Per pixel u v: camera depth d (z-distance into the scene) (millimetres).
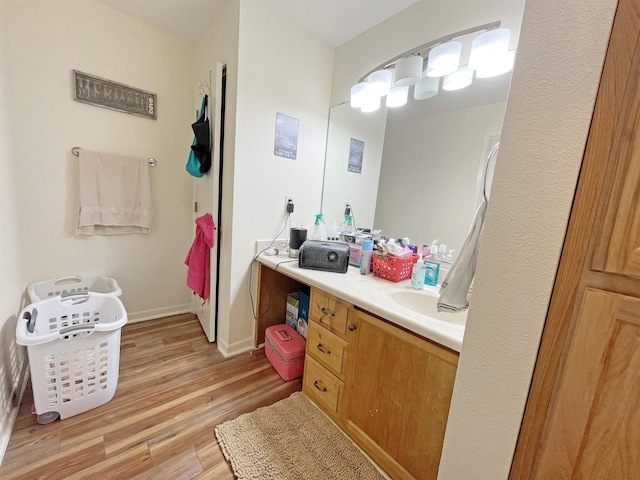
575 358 482
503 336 568
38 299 1488
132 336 1984
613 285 445
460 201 1411
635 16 398
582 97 448
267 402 1431
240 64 1530
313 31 1803
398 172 1694
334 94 2002
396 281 1396
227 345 1813
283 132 1803
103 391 1313
